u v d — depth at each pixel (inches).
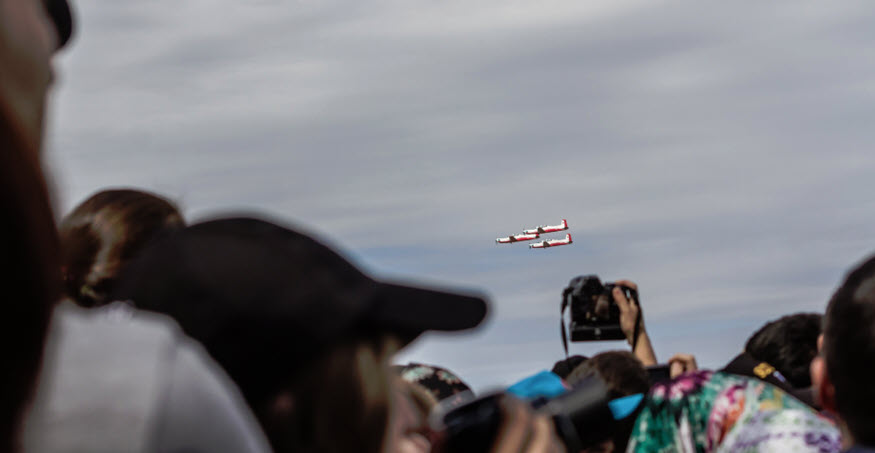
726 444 183.0
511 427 80.7
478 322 81.4
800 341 266.7
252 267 75.3
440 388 161.9
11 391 42.2
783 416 169.6
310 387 73.6
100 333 51.6
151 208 133.8
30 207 41.9
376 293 77.4
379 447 75.2
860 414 104.5
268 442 73.9
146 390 49.9
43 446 46.6
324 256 79.0
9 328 41.2
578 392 100.3
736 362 281.1
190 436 51.1
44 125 57.0
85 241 127.0
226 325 72.9
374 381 74.8
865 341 102.2
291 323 72.9
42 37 56.8
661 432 193.2
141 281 79.0
